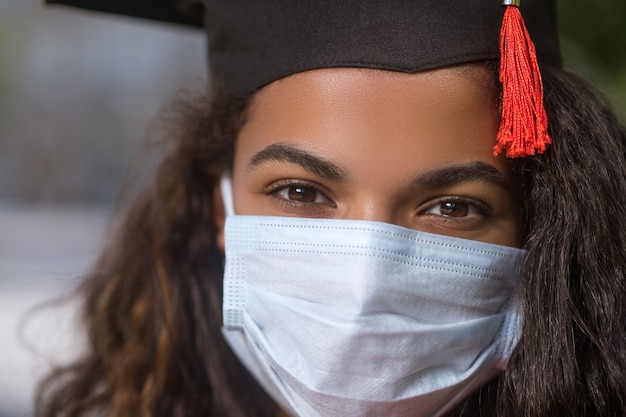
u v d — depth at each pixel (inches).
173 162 65.3
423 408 48.1
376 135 45.1
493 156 46.2
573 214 48.1
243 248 50.0
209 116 57.5
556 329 47.7
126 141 224.1
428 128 45.1
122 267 67.6
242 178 51.7
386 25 45.4
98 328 67.5
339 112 45.6
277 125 48.3
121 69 226.2
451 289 47.0
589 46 80.9
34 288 117.5
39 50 234.7
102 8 65.1
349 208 47.1
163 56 182.5
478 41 45.6
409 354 46.1
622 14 79.5
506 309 49.8
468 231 48.1
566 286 47.8
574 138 48.9
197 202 64.5
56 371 68.4
